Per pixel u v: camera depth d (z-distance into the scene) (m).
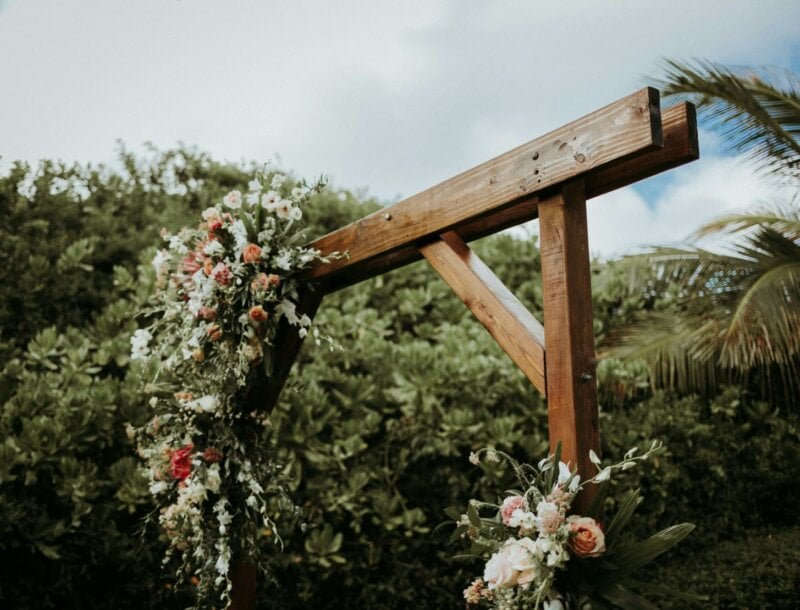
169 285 3.14
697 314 5.56
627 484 5.16
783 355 5.20
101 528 3.57
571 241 1.87
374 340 4.70
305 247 2.98
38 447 3.47
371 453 4.23
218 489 2.83
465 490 4.31
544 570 1.68
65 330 4.85
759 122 5.39
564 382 1.80
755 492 5.98
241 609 2.97
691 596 1.69
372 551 4.03
